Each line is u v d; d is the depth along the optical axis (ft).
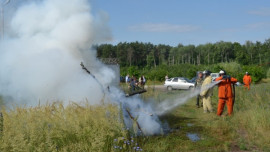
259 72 115.34
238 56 309.83
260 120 23.50
